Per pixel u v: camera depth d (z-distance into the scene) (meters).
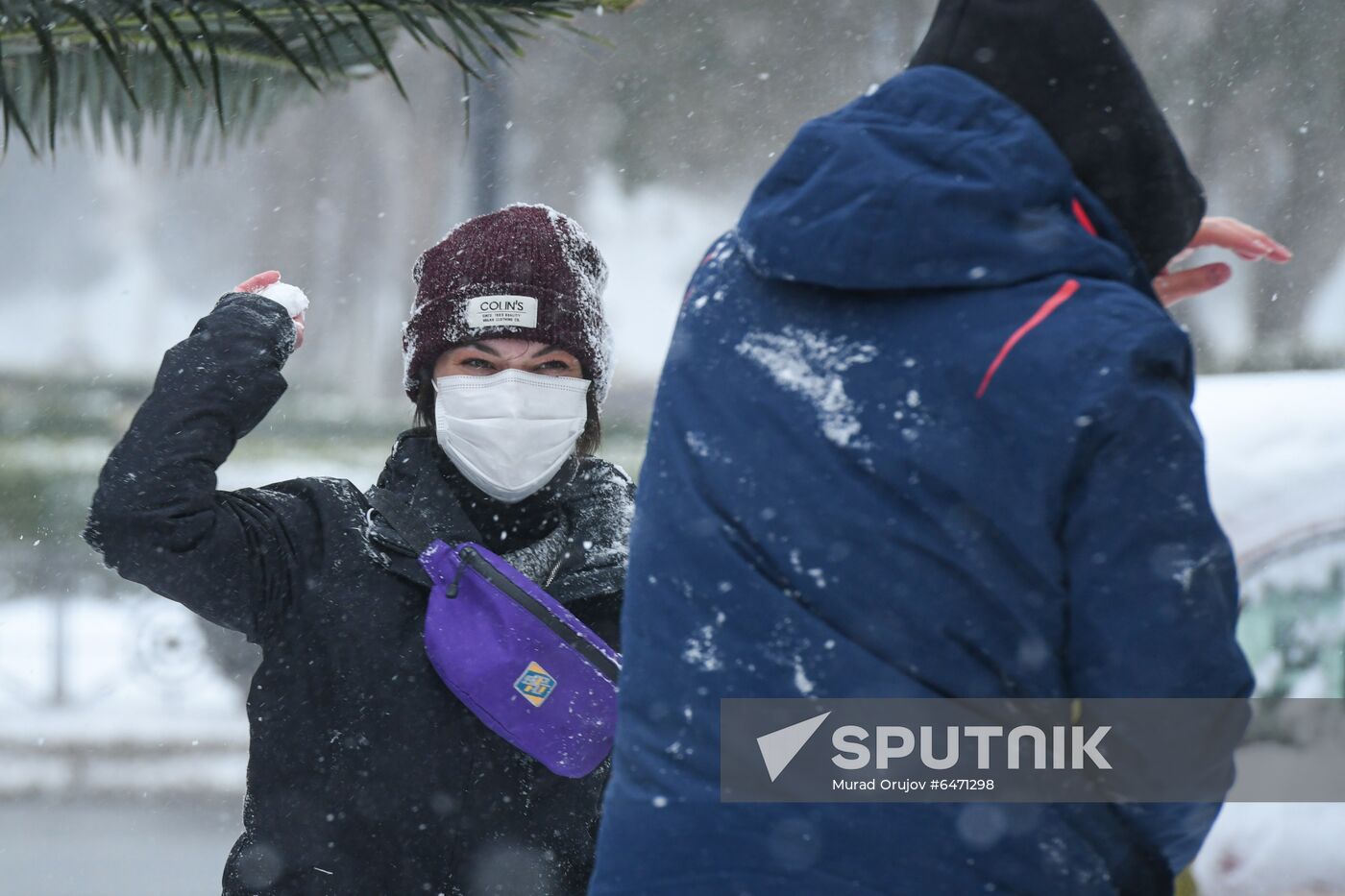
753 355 3.95
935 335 3.69
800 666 3.65
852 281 3.73
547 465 5.57
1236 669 3.53
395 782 5.18
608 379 5.92
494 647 5.18
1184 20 47.16
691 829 3.67
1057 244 3.71
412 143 63.94
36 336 79.06
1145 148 3.99
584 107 60.56
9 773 18.84
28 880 14.95
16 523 25.67
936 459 3.60
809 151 3.86
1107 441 3.51
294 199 70.12
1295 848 8.73
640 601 3.97
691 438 3.97
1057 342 3.57
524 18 6.41
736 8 50.78
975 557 3.58
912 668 3.59
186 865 15.68
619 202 74.44
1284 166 48.72
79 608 24.25
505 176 31.00
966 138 3.72
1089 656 3.54
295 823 5.18
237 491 5.51
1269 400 9.80
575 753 5.19
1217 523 3.59
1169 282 4.81
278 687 5.28
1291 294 48.44
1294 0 45.28
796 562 3.70
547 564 5.49
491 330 5.53
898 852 3.54
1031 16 3.94
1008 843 3.55
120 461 5.14
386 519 5.41
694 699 3.75
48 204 80.69
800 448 3.77
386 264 70.06
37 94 6.57
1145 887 3.76
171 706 20.72
